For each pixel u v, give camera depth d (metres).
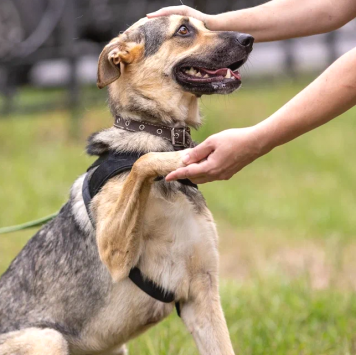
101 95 18.91
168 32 6.32
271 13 6.74
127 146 6.01
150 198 5.82
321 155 16.69
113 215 5.65
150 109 6.16
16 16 18.73
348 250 11.16
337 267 9.93
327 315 8.09
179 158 5.41
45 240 6.42
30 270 6.37
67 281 6.18
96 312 6.12
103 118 18.86
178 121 6.27
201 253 6.01
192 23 6.48
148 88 6.19
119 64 6.20
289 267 10.30
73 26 17.69
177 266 5.97
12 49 18.44
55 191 13.43
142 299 6.05
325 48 23.23
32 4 18.66
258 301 8.61
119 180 5.87
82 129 18.17
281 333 7.54
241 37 6.36
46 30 18.27
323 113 5.05
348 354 7.04
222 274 10.33
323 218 12.47
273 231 12.22
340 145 17.39
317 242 11.59
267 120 5.18
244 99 20.69
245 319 8.03
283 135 5.13
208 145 5.25
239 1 20.11
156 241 5.93
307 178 15.33
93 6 19.38
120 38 6.29
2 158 16.28
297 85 21.86
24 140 17.92
